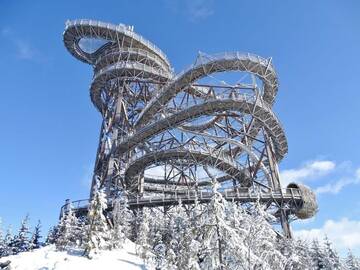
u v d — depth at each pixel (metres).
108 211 53.75
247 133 60.88
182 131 59.31
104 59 71.38
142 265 41.03
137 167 58.88
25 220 65.12
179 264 31.83
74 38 71.50
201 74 57.16
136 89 72.88
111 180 59.50
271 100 62.00
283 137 59.06
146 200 53.38
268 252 27.39
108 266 38.88
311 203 52.28
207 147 58.47
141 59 70.44
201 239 23.23
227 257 22.23
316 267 48.72
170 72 74.31
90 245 41.81
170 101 61.47
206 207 23.53
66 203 58.09
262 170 58.16
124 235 48.91
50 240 60.44
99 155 68.62
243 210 34.12
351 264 58.50
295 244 43.34
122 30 70.38
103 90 71.44
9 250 59.94
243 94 55.50
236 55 55.59
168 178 68.44
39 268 37.75
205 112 55.81
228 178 69.81
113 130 66.81
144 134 58.97
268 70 56.84
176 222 44.00
